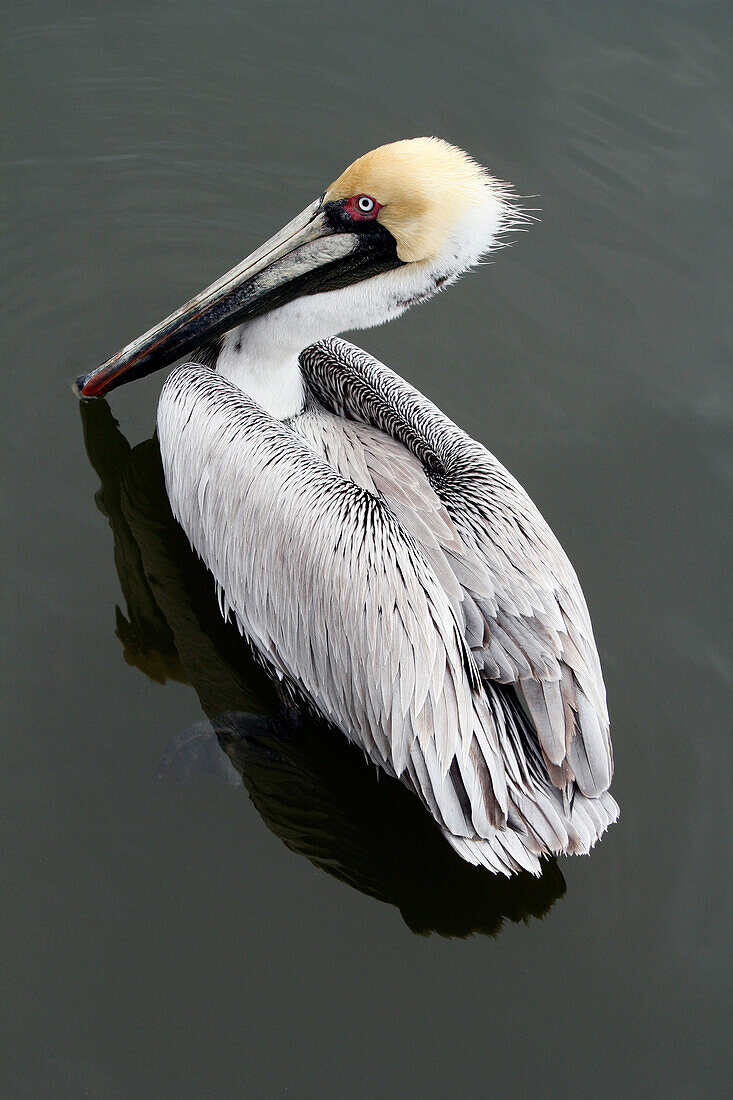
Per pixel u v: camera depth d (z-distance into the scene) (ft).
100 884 16.80
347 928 16.81
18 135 26.63
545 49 29.04
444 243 17.62
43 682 18.61
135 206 25.84
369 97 27.96
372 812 17.98
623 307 25.00
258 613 18.45
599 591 20.92
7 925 16.34
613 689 19.69
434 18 29.40
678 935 17.02
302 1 29.37
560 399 23.66
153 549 20.70
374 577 16.51
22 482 21.06
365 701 16.99
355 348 20.39
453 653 15.94
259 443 18.17
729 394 23.85
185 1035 15.69
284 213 26.21
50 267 24.57
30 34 28.22
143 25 28.63
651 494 22.33
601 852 17.75
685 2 29.73
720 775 18.74
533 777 16.08
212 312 19.30
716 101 28.22
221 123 27.32
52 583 19.80
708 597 20.94
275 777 18.19
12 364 22.80
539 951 16.80
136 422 22.35
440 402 23.40
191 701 18.83
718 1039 16.15
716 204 26.53
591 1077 15.75
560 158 27.14
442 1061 15.75
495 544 16.97
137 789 17.70
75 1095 15.06
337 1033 15.88
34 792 17.47
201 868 17.10
